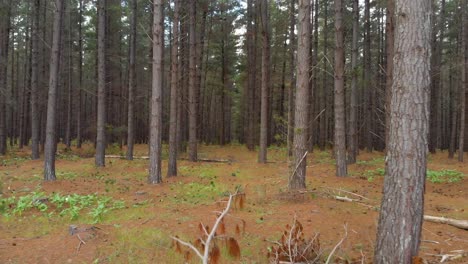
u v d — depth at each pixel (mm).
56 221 7340
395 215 4293
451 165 18156
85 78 34406
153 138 11812
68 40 26203
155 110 11766
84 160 19391
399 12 4379
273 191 10008
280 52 29828
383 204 4453
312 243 5223
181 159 19844
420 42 4262
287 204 8406
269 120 30359
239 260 5160
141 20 23328
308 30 9508
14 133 35812
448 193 10695
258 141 31875
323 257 5164
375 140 29312
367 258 5211
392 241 4297
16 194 9977
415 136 4234
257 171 14773
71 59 27094
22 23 26078
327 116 32250
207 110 38406
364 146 30562
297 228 5477
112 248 5535
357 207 8203
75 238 5938
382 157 21406
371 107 27500
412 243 4238
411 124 4246
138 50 28328
